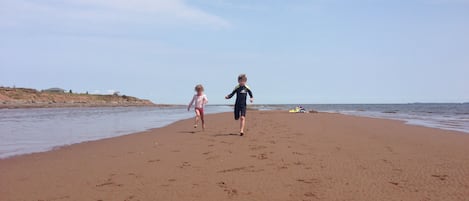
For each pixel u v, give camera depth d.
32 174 6.05
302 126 15.50
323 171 6.16
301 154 7.82
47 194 4.91
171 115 30.17
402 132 12.75
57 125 17.06
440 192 4.84
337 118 22.75
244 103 11.60
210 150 8.46
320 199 4.61
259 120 20.30
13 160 7.34
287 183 5.39
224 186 5.25
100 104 91.88
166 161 7.13
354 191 4.93
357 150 8.38
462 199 4.54
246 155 7.75
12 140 10.80
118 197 4.77
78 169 6.42
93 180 5.63
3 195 4.86
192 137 11.17
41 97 82.19
